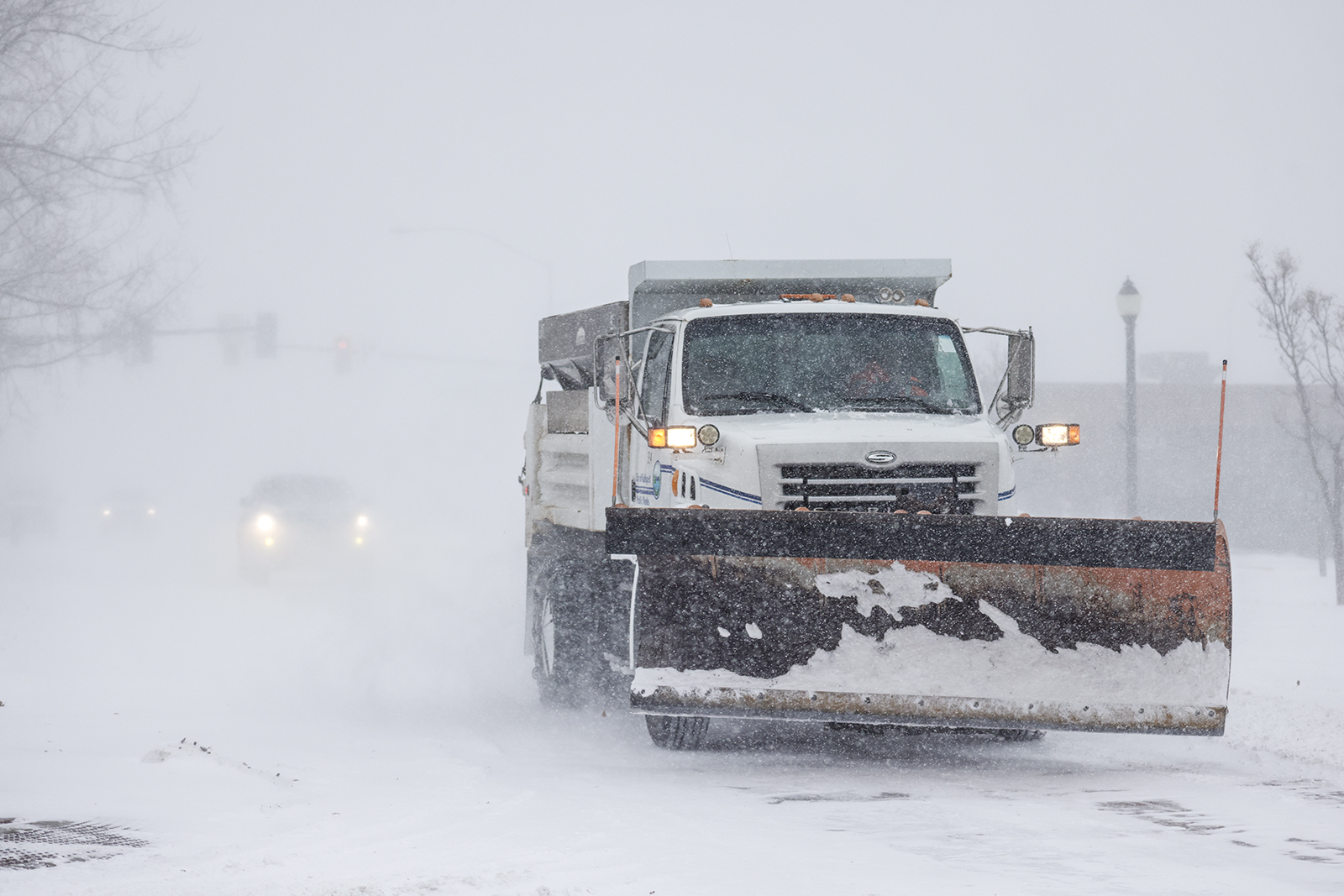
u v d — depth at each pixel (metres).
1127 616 30.34
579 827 25.00
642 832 24.59
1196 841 23.88
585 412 42.47
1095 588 30.28
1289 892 20.12
